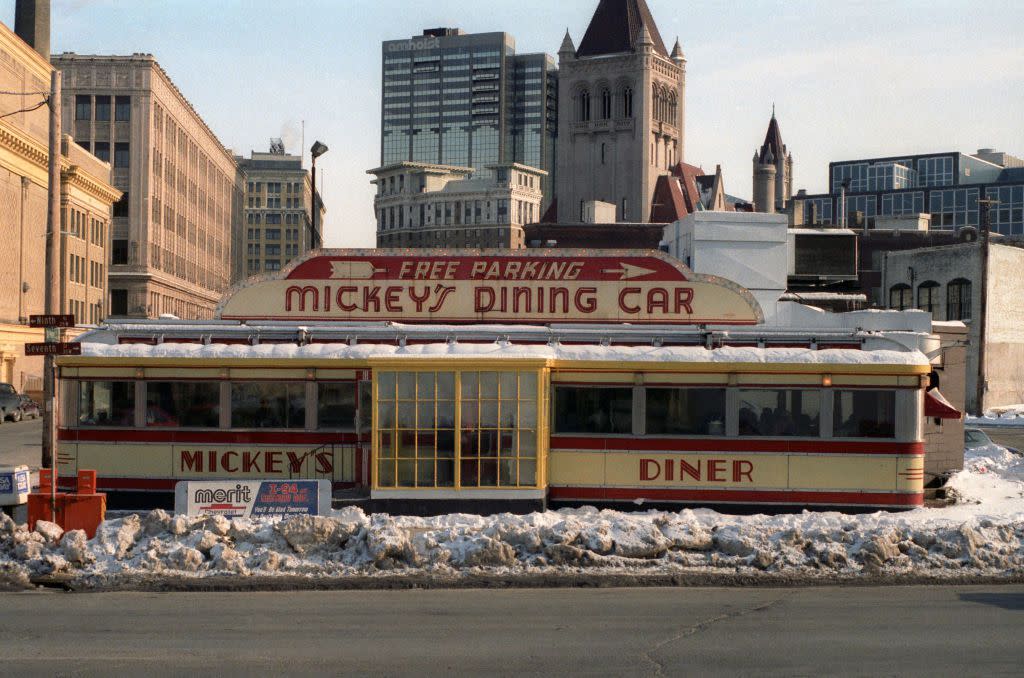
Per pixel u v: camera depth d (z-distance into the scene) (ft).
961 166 618.03
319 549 52.21
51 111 98.63
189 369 70.13
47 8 289.74
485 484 65.87
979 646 37.45
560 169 588.09
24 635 39.24
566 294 87.04
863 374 67.51
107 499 70.23
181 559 50.57
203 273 493.36
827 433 67.67
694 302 86.58
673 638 38.70
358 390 69.97
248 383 70.49
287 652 36.73
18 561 51.06
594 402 68.64
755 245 111.45
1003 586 48.29
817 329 73.67
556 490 68.33
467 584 48.44
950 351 84.53
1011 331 220.84
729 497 67.87
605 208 374.43
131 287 375.04
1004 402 218.59
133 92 374.84
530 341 73.72
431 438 65.87
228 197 578.66
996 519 60.39
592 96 581.12
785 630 39.91
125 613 42.98
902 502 67.31
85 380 70.49
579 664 35.19
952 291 219.00
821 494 67.62
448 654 36.42
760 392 68.08
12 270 252.62
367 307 87.35
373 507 65.67
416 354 66.13
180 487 59.36
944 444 84.07
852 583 48.67
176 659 35.81
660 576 48.91
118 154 375.45
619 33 582.76
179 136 433.48
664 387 68.28
